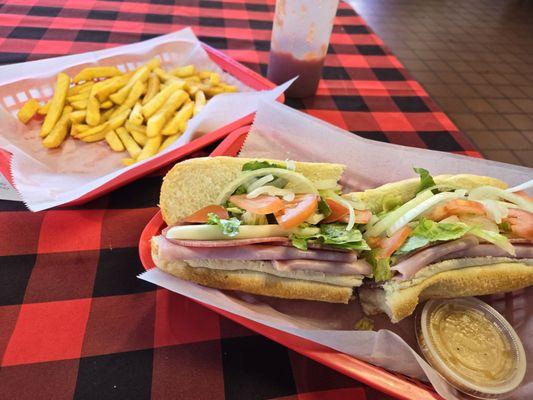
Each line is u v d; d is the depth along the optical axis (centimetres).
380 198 29
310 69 42
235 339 22
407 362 21
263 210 24
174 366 21
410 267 25
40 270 24
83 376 20
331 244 25
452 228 27
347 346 20
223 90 40
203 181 26
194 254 23
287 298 26
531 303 29
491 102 60
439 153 31
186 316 23
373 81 49
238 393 20
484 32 84
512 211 29
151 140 34
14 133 33
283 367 22
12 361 20
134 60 42
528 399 22
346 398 21
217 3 60
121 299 23
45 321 21
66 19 49
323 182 28
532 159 49
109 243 26
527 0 104
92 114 34
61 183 30
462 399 22
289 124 31
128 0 57
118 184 29
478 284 27
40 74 37
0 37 44
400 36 77
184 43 44
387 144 31
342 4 68
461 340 25
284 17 39
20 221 26
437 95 60
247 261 25
